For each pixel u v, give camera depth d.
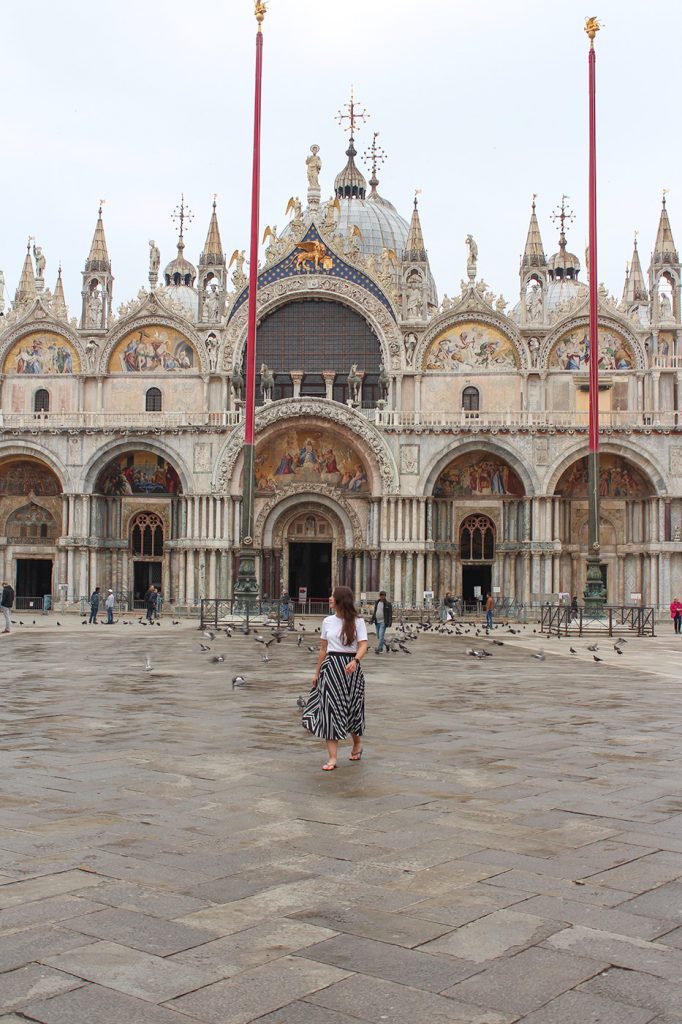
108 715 22.34
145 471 79.88
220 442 76.44
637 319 85.69
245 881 10.73
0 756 17.36
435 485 78.19
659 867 11.30
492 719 22.44
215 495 76.00
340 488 78.38
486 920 9.64
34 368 81.44
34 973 8.41
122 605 78.69
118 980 8.30
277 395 80.75
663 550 73.94
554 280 114.81
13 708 23.45
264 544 78.19
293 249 80.94
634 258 113.44
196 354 80.62
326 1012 7.79
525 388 78.56
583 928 9.45
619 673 33.97
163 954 8.80
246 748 18.38
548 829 12.89
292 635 52.16
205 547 75.69
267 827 12.88
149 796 14.49
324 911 9.85
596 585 57.66
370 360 80.94
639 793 14.96
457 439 75.50
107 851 11.74
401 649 42.44
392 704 25.02
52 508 80.50
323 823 13.10
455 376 79.38
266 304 80.38
